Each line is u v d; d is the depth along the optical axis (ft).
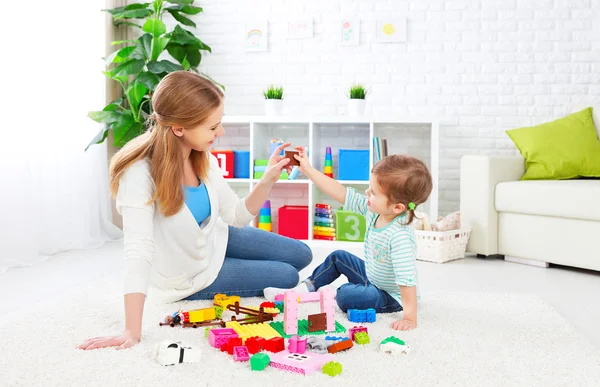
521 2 12.26
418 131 12.66
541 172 10.27
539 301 6.59
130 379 4.07
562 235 8.96
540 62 12.28
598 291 7.50
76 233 10.67
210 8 13.12
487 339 5.12
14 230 8.94
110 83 12.19
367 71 12.76
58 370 4.23
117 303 6.34
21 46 9.24
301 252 7.28
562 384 4.11
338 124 12.34
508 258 9.91
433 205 11.35
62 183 10.43
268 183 6.29
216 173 6.43
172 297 6.25
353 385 4.00
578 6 12.12
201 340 5.04
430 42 12.55
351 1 12.73
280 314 5.88
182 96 5.13
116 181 5.24
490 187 9.93
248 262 6.69
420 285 7.73
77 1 10.86
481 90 12.46
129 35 12.80
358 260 6.60
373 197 5.72
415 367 4.38
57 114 10.25
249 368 4.32
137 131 11.39
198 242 5.95
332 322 5.33
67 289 7.43
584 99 12.20
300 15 12.89
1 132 8.83
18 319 5.66
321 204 11.86
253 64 13.08
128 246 5.05
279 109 12.21
